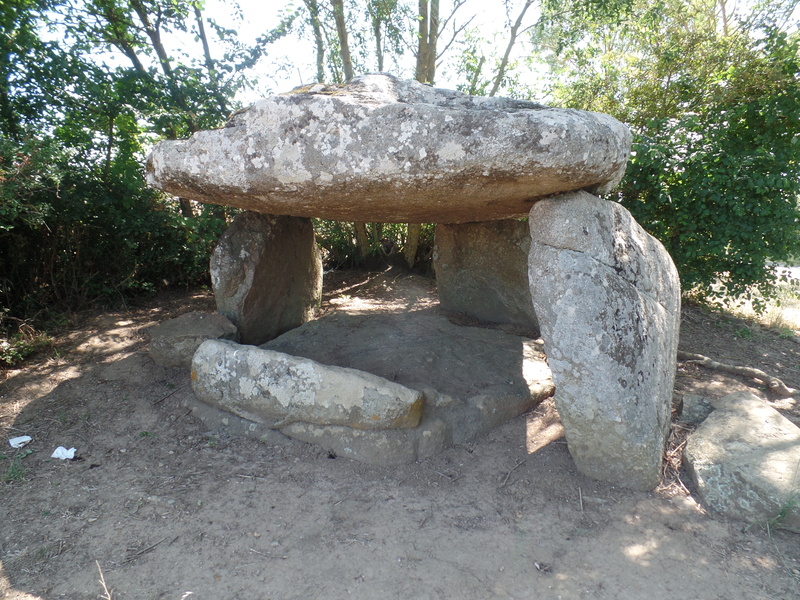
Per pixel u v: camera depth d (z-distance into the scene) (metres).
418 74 6.27
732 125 4.58
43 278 4.57
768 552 2.04
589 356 2.33
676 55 4.79
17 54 4.25
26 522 2.13
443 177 2.25
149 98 4.85
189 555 1.99
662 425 2.54
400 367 3.21
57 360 3.66
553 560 2.00
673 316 2.94
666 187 4.62
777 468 2.29
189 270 5.57
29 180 3.62
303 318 4.36
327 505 2.31
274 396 2.76
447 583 1.88
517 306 4.27
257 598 1.80
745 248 4.53
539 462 2.63
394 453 2.60
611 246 2.47
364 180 2.28
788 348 4.57
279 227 3.93
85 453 2.65
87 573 1.88
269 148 2.35
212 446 2.74
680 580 1.90
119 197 4.84
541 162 2.19
